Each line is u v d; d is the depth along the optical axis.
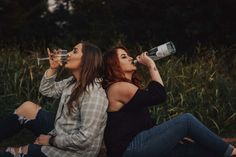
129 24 12.01
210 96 7.35
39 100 6.84
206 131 4.13
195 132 4.14
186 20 11.56
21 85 7.12
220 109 7.21
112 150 4.12
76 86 4.09
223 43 11.55
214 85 7.61
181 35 11.72
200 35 11.59
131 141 4.11
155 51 4.37
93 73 4.09
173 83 7.29
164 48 4.36
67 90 4.20
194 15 11.53
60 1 13.12
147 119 4.23
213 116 7.25
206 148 4.20
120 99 4.12
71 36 11.85
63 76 7.32
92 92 4.01
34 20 12.87
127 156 4.09
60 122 4.12
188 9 11.66
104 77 4.23
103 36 11.93
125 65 4.24
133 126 4.13
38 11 13.11
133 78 4.36
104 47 11.77
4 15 12.58
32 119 4.55
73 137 3.96
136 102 4.09
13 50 8.78
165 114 6.81
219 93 7.54
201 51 11.07
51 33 12.79
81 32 12.35
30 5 13.23
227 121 7.15
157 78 4.18
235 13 11.50
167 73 7.46
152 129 4.14
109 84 4.18
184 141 4.30
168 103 6.94
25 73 7.30
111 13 12.74
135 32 12.02
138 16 12.48
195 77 7.67
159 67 7.75
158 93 4.08
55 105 6.75
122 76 4.20
